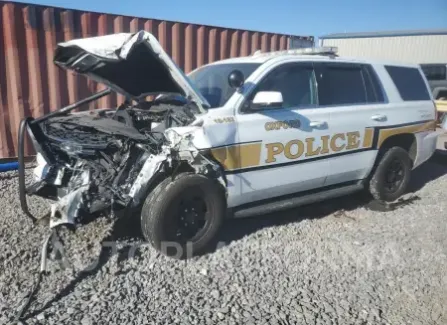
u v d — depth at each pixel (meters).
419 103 5.84
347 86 5.08
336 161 4.88
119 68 3.93
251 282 3.58
